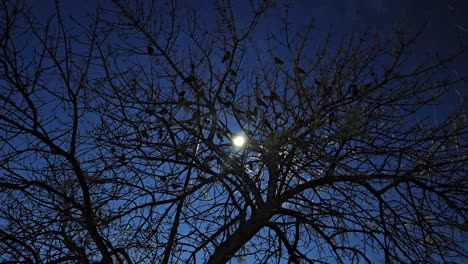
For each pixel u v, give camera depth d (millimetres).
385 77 5418
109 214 5895
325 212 5887
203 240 6090
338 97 5676
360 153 5582
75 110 4938
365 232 5941
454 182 5719
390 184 5887
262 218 5867
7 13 4359
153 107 5680
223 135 5895
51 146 4898
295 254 6539
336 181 5988
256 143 5715
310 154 5562
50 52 4637
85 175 5723
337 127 5434
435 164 5598
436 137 5570
